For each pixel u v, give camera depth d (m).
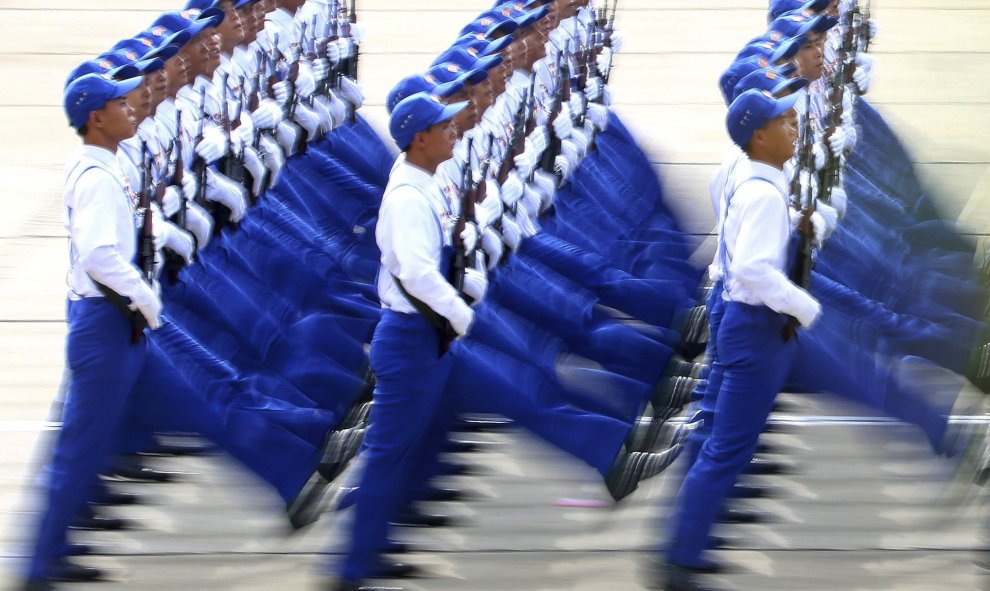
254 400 18.17
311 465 17.73
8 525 18.50
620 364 20.17
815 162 19.95
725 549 17.78
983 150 32.59
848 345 18.14
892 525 18.33
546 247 21.61
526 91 21.36
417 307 16.02
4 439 20.89
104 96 15.98
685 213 27.56
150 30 20.48
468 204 17.33
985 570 17.09
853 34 24.77
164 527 18.39
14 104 36.97
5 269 27.25
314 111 24.62
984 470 18.81
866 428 21.02
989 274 20.42
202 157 20.11
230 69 21.80
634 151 25.94
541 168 22.73
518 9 23.05
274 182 22.73
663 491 18.98
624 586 17.05
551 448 20.47
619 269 22.53
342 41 25.61
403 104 16.22
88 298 16.06
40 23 44.66
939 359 20.30
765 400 16.16
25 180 31.78
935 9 45.50
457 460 19.95
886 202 24.64
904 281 22.23
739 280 15.77
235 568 17.45
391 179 16.36
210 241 20.50
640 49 41.84
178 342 18.05
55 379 22.97
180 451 19.47
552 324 20.27
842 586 16.95
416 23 44.59
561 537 18.16
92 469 16.28
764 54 20.52
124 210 16.17
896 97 36.78
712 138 34.12
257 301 20.20
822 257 22.06
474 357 17.44
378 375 16.28
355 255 24.08
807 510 18.72
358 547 16.39
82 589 16.89
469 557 17.67
